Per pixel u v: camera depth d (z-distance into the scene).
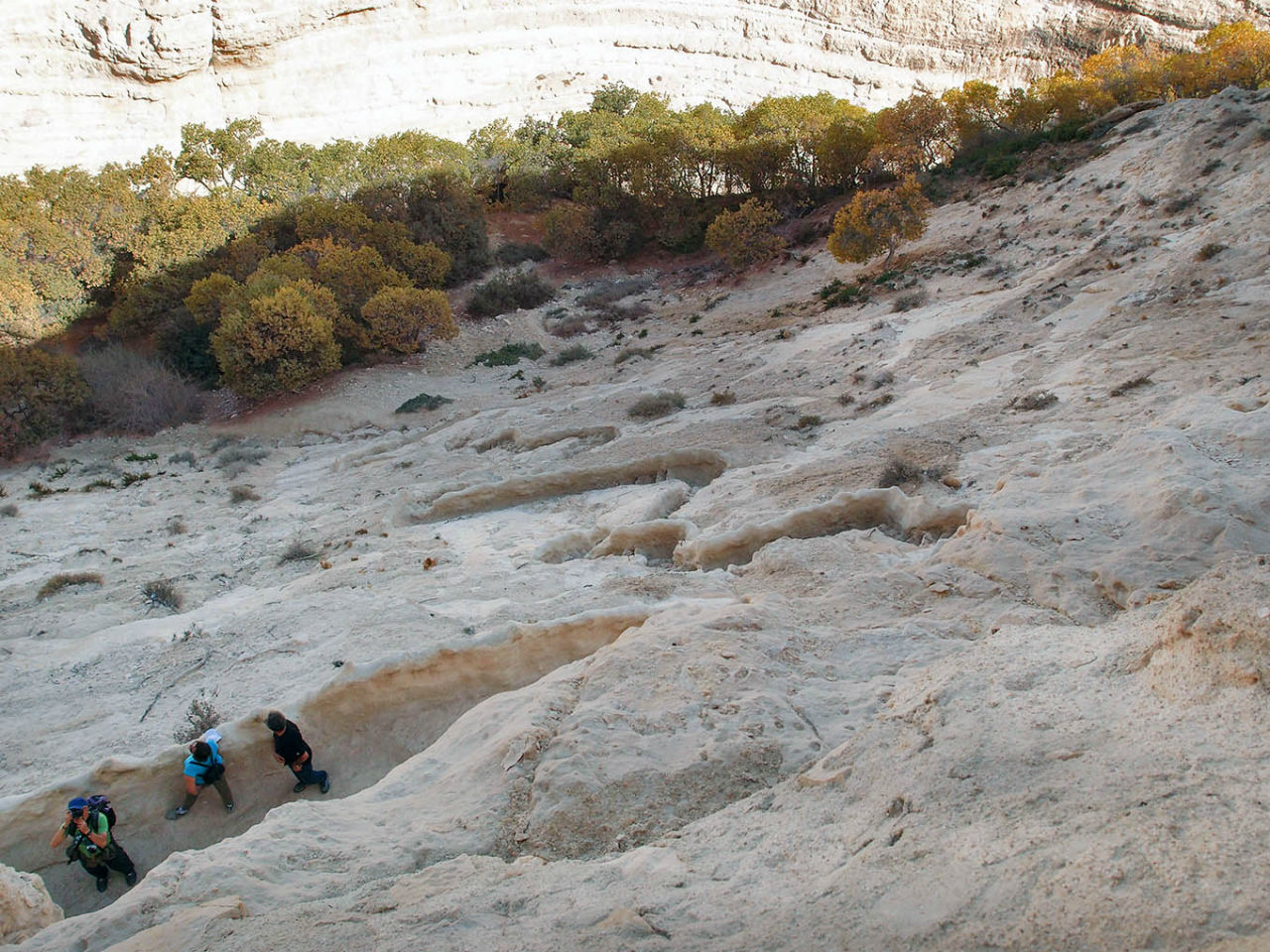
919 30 61.34
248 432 29.12
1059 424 13.46
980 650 6.17
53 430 29.28
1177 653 4.86
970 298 23.22
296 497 21.39
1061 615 7.80
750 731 6.08
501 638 8.93
